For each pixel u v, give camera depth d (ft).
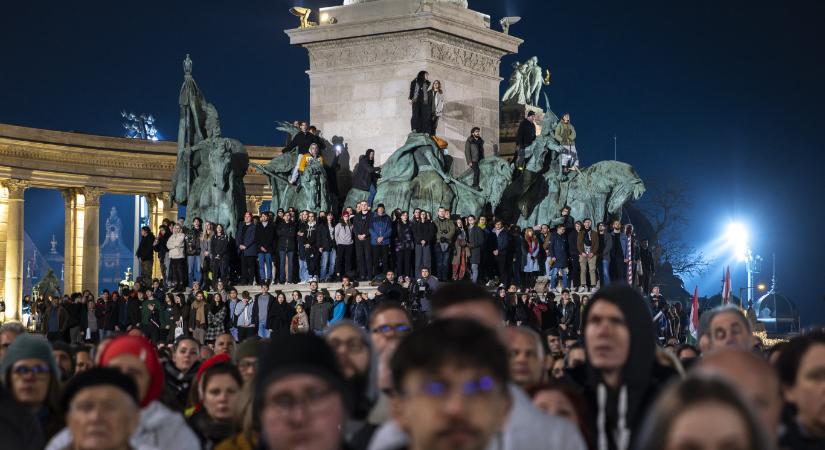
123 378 55.52
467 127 260.21
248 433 61.72
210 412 75.92
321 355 44.39
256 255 240.73
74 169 414.21
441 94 246.47
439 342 36.70
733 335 69.56
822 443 53.06
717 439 31.73
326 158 259.19
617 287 55.11
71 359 100.94
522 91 309.42
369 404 57.62
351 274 236.43
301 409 43.24
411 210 240.94
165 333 238.89
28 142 395.75
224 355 88.79
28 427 62.80
